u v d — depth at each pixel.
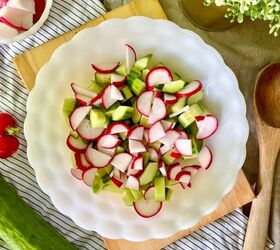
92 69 0.40
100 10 0.42
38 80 0.39
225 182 0.40
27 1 0.39
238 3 0.32
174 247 0.43
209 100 0.41
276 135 0.41
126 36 0.40
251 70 0.43
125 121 0.39
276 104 0.40
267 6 0.31
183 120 0.39
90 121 0.39
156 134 0.38
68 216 0.41
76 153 0.39
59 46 0.39
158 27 0.40
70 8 0.42
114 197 0.40
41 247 0.41
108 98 0.38
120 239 0.42
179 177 0.39
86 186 0.40
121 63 0.40
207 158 0.40
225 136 0.41
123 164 0.39
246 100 0.43
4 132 0.41
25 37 0.41
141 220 0.40
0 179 0.41
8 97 0.42
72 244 0.43
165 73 0.38
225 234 0.43
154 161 0.39
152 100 0.38
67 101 0.39
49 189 0.40
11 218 0.40
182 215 0.40
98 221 0.40
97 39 0.40
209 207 0.40
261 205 0.42
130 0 0.42
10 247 0.43
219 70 0.40
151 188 0.39
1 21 0.40
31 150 0.39
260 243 0.42
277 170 0.43
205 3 0.36
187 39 0.40
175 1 0.42
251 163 0.43
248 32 0.42
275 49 0.42
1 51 0.42
